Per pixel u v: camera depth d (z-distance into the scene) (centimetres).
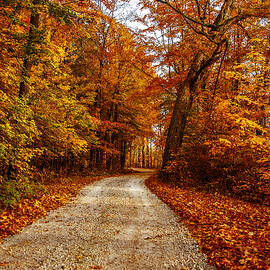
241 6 1439
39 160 1508
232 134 1099
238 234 492
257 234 490
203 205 778
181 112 1449
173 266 387
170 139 1447
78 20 1071
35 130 830
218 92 1415
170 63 1527
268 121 1461
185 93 1458
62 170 1864
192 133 1470
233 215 656
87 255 429
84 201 889
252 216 643
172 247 465
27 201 762
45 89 1120
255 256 380
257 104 1197
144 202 889
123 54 1780
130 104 2377
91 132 1738
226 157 1114
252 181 959
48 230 559
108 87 2161
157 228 585
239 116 1069
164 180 1385
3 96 680
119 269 378
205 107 1338
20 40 803
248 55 1230
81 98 1802
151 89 1611
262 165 1004
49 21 1162
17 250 444
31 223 607
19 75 849
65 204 835
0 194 686
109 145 2272
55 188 1069
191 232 545
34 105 992
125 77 2269
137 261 406
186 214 684
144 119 2517
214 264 384
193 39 1311
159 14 1380
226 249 425
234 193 962
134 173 2742
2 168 849
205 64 1313
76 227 586
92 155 2255
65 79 1569
